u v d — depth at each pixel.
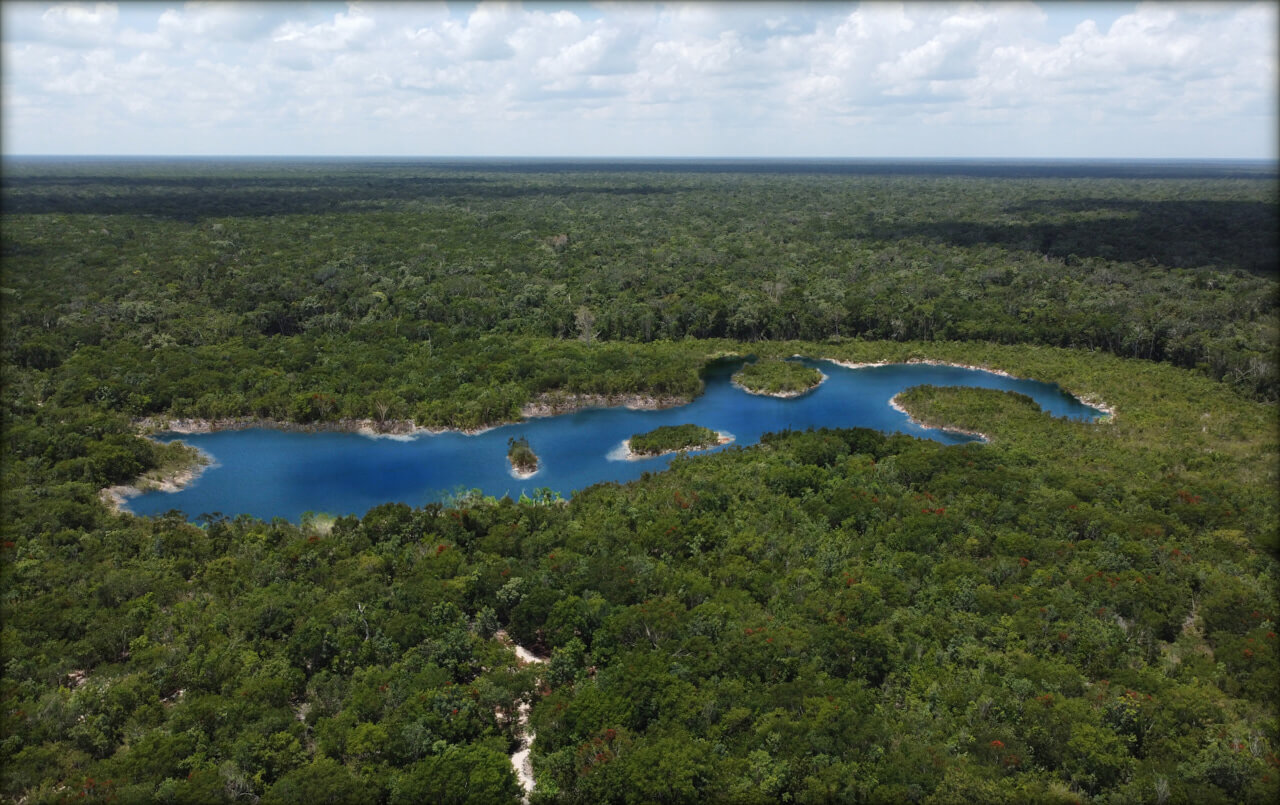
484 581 61.34
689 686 49.44
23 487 79.25
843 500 74.62
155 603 59.72
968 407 109.31
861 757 43.69
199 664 52.69
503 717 50.47
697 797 41.47
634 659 51.66
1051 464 87.06
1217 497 75.31
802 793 41.69
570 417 112.56
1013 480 78.62
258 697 49.12
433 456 98.75
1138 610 57.06
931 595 60.28
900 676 51.31
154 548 67.88
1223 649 52.75
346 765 45.12
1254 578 61.62
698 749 43.78
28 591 60.38
